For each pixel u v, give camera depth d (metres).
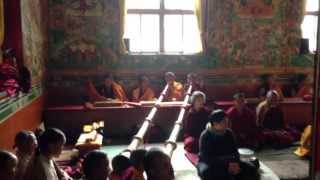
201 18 8.26
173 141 4.45
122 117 7.41
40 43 7.07
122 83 8.19
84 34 8.02
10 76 4.63
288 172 5.32
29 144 3.42
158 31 8.35
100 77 8.12
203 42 8.34
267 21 8.56
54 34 7.93
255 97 8.54
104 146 6.76
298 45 8.68
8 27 5.32
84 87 8.06
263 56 8.61
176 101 7.71
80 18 7.98
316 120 1.74
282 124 7.11
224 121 4.81
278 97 7.21
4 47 5.28
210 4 8.30
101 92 7.77
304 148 6.07
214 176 4.61
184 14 8.39
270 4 8.54
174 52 8.38
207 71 8.43
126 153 3.73
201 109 6.10
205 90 8.41
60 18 7.93
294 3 8.60
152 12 8.27
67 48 7.98
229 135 4.87
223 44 8.45
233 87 8.54
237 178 4.75
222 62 8.48
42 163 3.04
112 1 8.05
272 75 8.63
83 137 5.55
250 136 6.53
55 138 3.07
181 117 5.70
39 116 6.88
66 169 4.68
